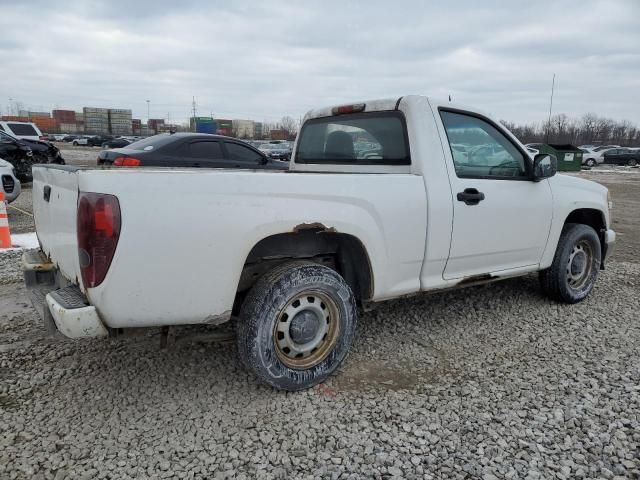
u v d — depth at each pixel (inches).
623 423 112.9
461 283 156.3
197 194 106.7
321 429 109.8
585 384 130.3
